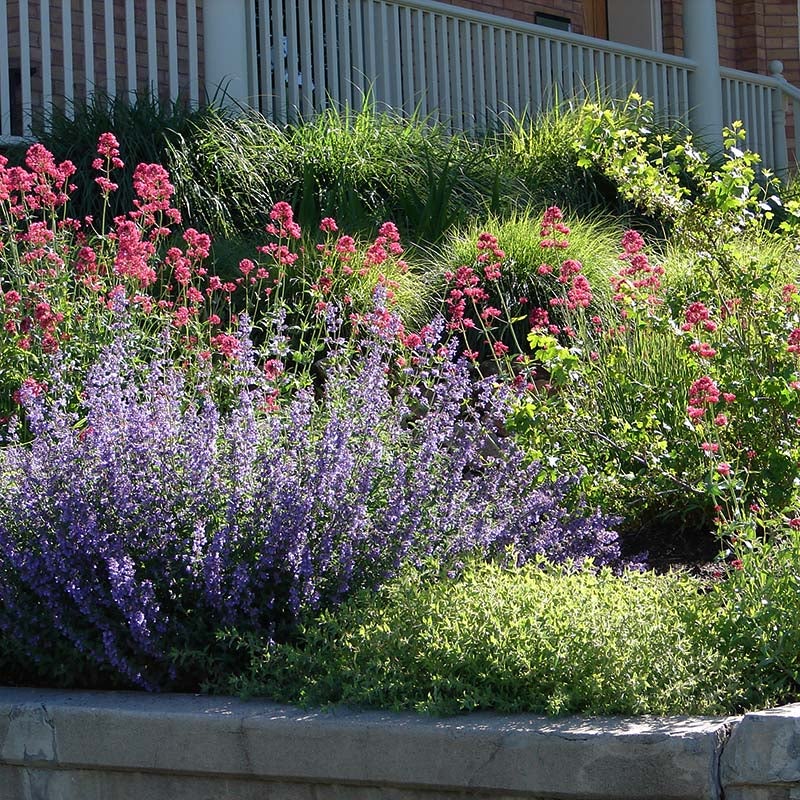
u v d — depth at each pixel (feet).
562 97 53.21
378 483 17.83
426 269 34.83
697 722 13.37
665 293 25.26
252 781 14.46
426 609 15.72
